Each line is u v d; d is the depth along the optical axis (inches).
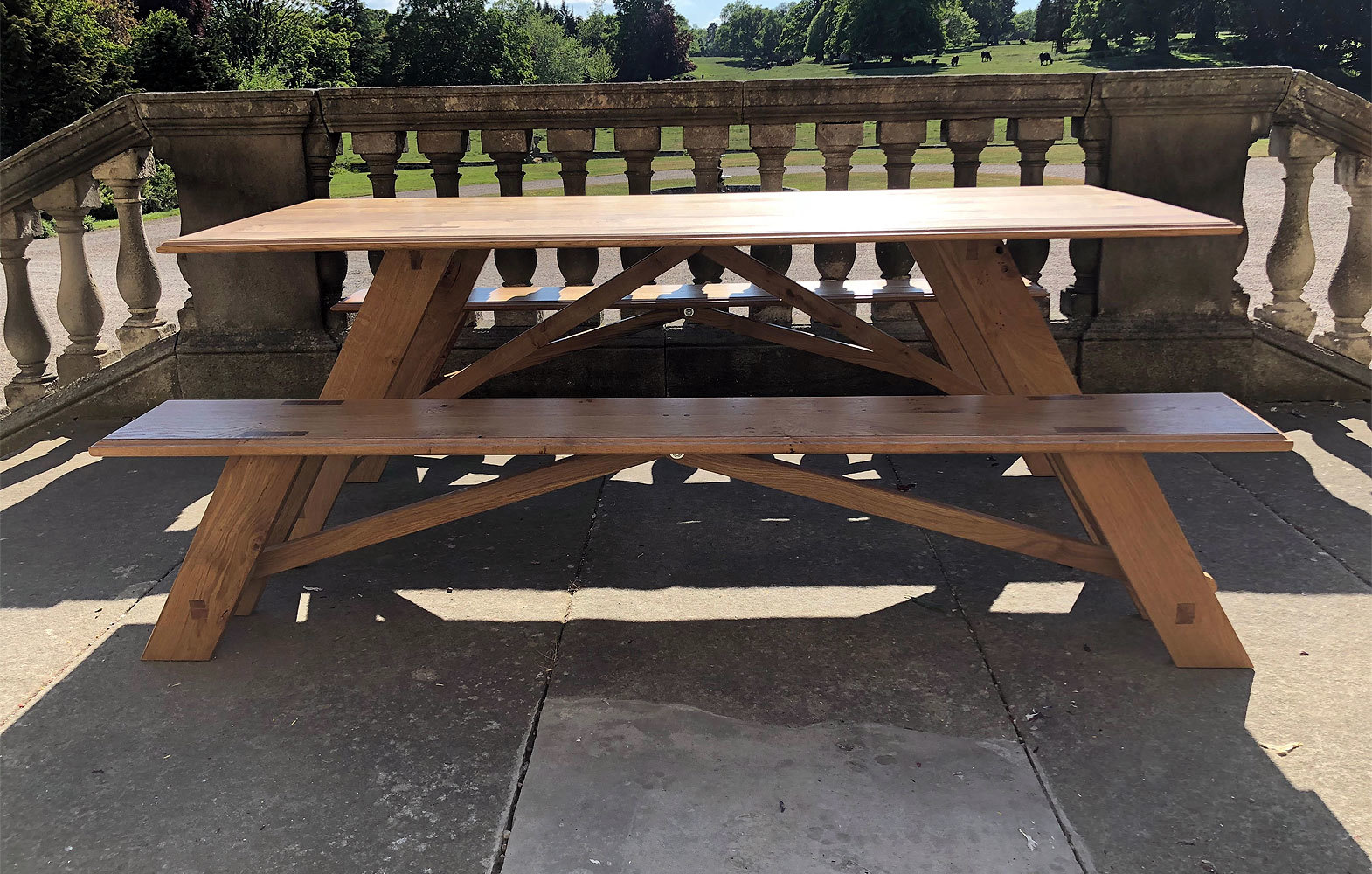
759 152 184.9
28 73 1472.7
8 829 82.6
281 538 120.3
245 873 76.9
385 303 128.3
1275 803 82.6
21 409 195.5
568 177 188.1
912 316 195.8
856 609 118.9
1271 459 165.2
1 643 113.9
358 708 99.6
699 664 106.8
